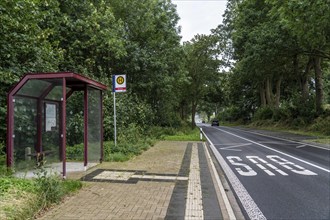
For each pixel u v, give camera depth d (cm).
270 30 2458
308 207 620
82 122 1273
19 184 593
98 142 1063
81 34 1630
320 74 3097
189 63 4119
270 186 797
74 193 650
